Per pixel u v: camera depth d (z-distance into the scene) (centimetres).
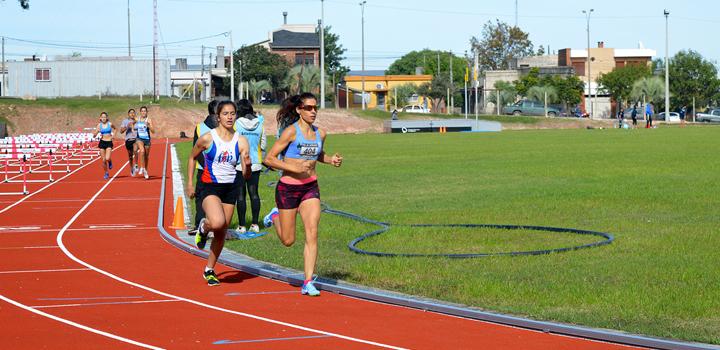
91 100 7469
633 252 1234
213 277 1082
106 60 8656
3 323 876
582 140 4984
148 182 2742
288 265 1192
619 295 949
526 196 2016
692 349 743
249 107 1526
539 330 833
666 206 1784
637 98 10075
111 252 1360
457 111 11025
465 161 3353
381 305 955
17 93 8569
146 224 1722
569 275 1072
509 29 13088
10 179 2914
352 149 4406
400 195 2127
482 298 965
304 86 9588
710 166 2858
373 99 11344
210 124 1429
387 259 1201
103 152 2877
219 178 1102
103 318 897
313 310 933
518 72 11131
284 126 1061
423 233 1453
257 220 1545
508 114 9638
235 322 877
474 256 1207
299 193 1036
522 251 1258
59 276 1149
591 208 1775
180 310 936
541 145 4497
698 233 1398
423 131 7256
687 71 11025
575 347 773
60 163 3756
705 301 915
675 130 6462
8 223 1747
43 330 847
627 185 2245
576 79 10619
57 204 2114
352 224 1591
